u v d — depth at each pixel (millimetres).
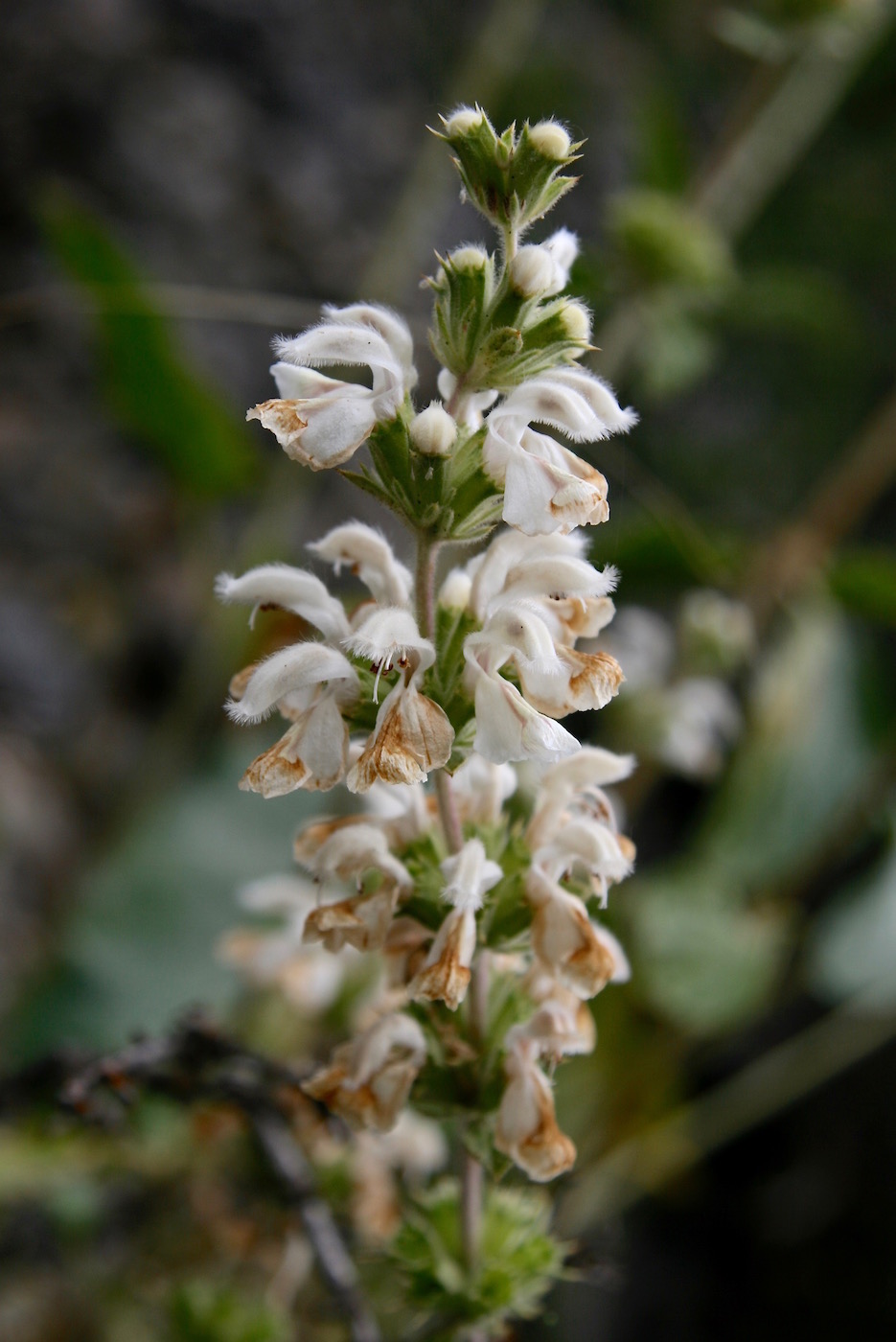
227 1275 394
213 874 524
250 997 490
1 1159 411
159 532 817
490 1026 291
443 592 280
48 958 530
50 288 796
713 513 919
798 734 593
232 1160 372
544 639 266
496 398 290
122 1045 484
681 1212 781
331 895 366
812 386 969
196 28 852
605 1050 542
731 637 552
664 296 560
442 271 268
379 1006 303
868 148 981
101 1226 436
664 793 816
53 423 815
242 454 591
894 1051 759
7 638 753
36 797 718
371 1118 284
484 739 264
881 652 773
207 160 835
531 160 264
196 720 637
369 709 272
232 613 621
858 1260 730
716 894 566
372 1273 368
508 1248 304
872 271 981
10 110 805
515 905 284
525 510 257
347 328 265
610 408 267
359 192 878
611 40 968
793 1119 786
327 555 283
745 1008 539
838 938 574
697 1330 743
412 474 265
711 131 957
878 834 663
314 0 887
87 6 828
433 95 925
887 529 883
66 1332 441
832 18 565
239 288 829
